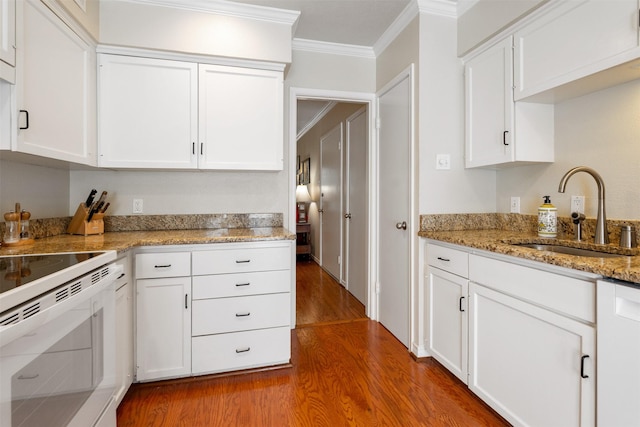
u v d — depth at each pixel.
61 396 0.98
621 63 1.30
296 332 2.63
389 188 2.62
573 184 1.79
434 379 1.93
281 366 2.06
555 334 1.24
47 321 0.89
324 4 2.16
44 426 0.90
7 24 1.24
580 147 1.75
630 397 0.96
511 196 2.19
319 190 4.97
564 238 1.77
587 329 1.10
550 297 1.25
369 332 2.63
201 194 2.47
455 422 1.55
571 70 1.50
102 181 2.29
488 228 2.29
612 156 1.60
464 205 2.25
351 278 3.59
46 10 1.48
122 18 1.98
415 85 2.19
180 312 1.84
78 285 1.09
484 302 1.62
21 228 1.61
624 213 1.55
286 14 2.20
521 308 1.38
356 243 3.41
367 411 1.64
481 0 1.99
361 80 2.82
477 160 2.09
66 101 1.66
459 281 1.79
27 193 1.78
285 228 2.64
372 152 2.85
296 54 2.69
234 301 1.93
